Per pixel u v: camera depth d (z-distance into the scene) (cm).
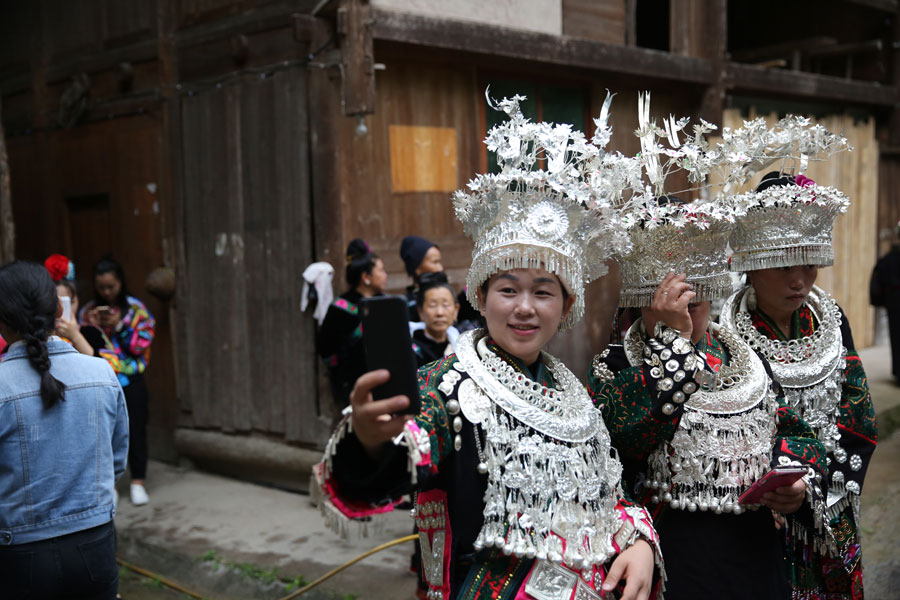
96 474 241
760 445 194
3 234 473
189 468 582
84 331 385
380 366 129
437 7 495
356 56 449
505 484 149
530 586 149
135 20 584
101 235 636
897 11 916
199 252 557
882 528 441
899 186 992
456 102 539
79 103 628
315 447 495
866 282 941
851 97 861
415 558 330
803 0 907
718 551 192
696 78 668
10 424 228
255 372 529
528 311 156
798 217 222
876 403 674
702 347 201
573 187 157
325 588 371
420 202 524
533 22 553
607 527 160
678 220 185
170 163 572
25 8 669
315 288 477
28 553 230
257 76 507
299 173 490
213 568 404
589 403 166
